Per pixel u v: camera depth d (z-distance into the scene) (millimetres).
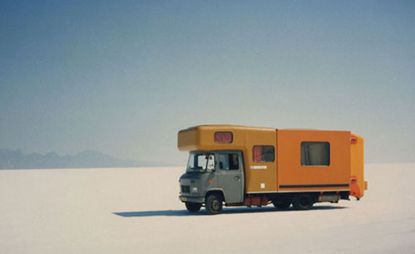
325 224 18484
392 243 13930
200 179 22703
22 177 71125
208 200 22859
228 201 23234
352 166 26016
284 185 24297
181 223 19469
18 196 34438
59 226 18797
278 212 23797
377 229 16828
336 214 22219
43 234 16766
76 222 20000
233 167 23516
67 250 13594
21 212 24016
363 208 24844
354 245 13641
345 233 15984
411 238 14805
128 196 34531
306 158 24891
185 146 23984
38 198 32562
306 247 13422
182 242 14711
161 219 20953
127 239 15430
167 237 15742
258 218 21000
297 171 24594
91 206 27141
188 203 24109
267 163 24094
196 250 13297
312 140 24984
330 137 25391
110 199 31828
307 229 17141
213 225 18719
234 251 13047
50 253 13180
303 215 22078
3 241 15359
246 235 15922
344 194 25812
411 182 49031
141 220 20578
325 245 13695
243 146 23578
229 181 23266
